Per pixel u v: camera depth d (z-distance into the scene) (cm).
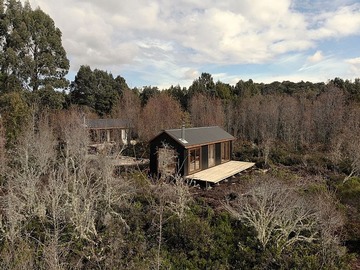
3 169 1062
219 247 765
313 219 776
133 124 2730
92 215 802
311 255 675
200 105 3234
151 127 2477
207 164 1725
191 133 1691
